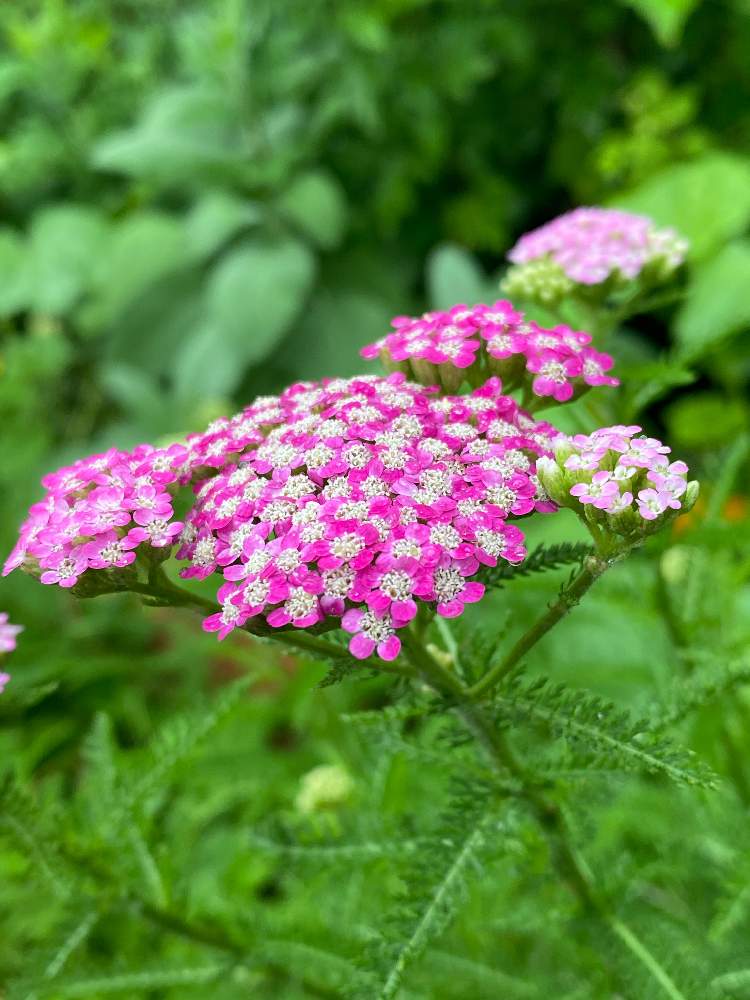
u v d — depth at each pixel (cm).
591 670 19
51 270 41
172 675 32
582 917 14
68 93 42
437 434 11
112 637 33
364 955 11
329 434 11
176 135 39
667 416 37
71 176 45
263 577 10
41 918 20
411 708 12
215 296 37
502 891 17
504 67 39
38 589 32
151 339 42
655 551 16
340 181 42
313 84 40
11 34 42
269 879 23
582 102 39
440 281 32
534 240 18
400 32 39
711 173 30
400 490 10
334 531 10
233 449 12
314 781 18
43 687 14
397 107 39
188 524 11
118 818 15
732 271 31
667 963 13
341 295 41
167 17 45
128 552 11
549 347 12
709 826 17
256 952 15
